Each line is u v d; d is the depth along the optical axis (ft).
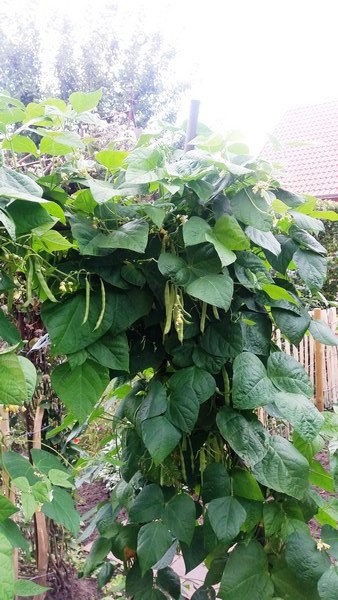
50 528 7.27
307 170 33.65
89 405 3.59
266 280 4.01
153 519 3.98
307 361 15.74
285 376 4.05
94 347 3.60
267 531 4.01
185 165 3.81
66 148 3.60
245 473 4.17
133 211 3.81
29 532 7.48
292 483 3.87
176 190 3.40
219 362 4.01
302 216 4.22
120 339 3.70
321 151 34.81
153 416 3.83
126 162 3.46
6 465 3.38
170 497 4.24
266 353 4.29
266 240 3.87
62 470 3.64
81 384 3.61
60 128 3.93
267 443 3.96
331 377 16.21
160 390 3.92
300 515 4.18
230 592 3.79
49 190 3.65
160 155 3.60
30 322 5.34
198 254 3.75
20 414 6.57
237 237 3.64
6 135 3.47
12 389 2.99
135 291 3.81
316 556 3.82
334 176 31.94
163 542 3.85
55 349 3.44
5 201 3.02
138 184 3.63
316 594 3.89
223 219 3.69
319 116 38.78
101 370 3.67
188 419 3.77
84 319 3.47
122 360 3.65
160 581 4.65
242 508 3.87
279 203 4.05
